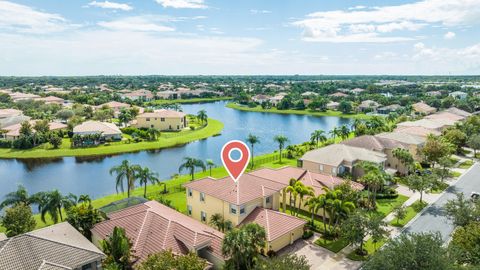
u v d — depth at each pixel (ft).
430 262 90.84
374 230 127.85
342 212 143.33
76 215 137.28
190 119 523.70
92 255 106.63
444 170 220.23
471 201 141.69
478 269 88.74
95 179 248.93
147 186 219.82
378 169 183.42
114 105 565.94
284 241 138.92
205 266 104.32
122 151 330.13
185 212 171.53
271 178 187.01
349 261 128.67
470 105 549.13
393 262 94.63
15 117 427.74
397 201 188.65
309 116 604.49
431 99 633.20
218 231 138.21
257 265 103.96
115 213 144.97
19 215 133.90
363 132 361.30
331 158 217.97
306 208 175.32
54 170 272.51
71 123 404.98
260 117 589.32
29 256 97.86
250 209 147.64
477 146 282.77
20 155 310.86
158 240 122.62
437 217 166.71
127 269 113.29
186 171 264.31
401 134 276.41
